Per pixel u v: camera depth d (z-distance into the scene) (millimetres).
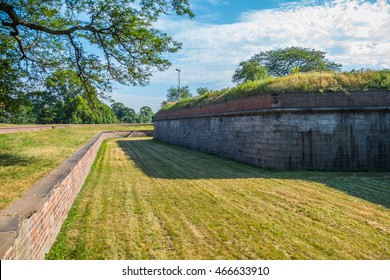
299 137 12172
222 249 4961
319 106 12047
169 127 30141
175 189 9312
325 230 5707
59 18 10594
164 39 10789
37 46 11250
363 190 8625
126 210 7113
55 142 16547
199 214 6801
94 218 6512
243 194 8516
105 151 21453
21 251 3465
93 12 9953
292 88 12375
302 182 9836
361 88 12172
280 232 5648
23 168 7453
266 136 12922
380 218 6293
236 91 16234
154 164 14938
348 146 12008
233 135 16031
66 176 6762
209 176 11477
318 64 51719
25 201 4332
